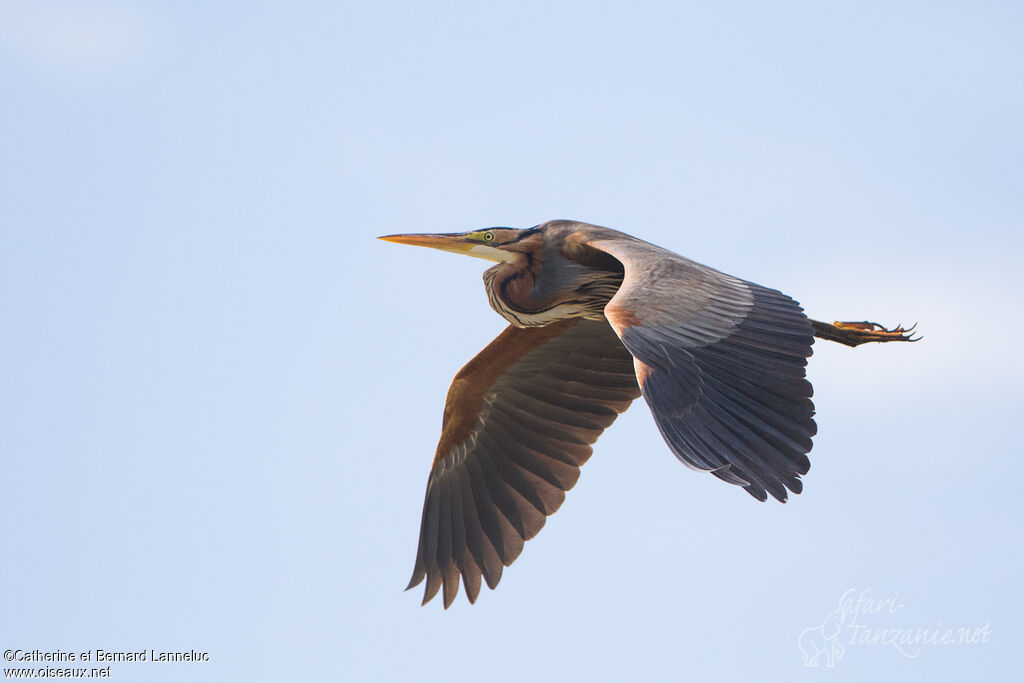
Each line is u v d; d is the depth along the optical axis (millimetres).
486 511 14109
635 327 10133
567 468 13977
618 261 12859
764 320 10180
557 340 13859
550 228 13180
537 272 13062
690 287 10508
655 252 11367
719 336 10031
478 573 13945
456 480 14328
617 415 13969
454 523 14172
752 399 9703
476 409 14289
